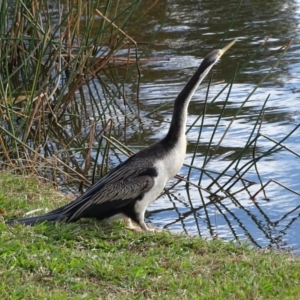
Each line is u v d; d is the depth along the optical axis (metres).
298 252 10.20
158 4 25.75
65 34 17.91
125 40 21.55
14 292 6.81
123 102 17.39
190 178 13.39
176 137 9.43
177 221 11.73
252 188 12.97
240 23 23.41
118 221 9.50
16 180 10.91
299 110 16.06
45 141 14.35
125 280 7.44
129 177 9.13
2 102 13.68
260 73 18.70
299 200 12.44
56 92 17.31
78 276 7.46
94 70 17.81
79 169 13.58
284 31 22.33
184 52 20.98
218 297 7.07
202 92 17.52
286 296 7.27
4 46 17.09
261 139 14.66
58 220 8.90
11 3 18.80
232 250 8.64
